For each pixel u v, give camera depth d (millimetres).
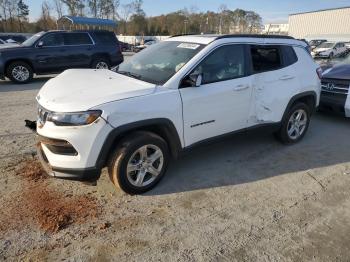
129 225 3301
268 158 4992
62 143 3322
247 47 4641
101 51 12617
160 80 3949
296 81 5242
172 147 3982
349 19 43438
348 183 4316
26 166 4395
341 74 6766
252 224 3391
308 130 6477
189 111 3947
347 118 7422
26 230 3150
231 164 4738
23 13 63625
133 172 3754
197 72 3992
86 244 3014
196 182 4188
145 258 2875
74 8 59312
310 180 4363
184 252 2961
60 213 3424
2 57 10711
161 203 3699
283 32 70875
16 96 8844
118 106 3395
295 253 2996
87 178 3480
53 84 4008
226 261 2869
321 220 3494
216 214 3539
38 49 11250
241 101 4496
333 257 2961
